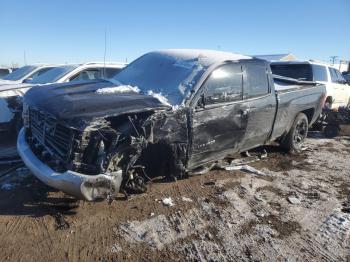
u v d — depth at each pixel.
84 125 3.59
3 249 3.38
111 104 3.96
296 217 4.41
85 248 3.48
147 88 4.90
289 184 5.51
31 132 4.86
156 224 3.99
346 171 6.34
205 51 5.69
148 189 4.82
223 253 3.55
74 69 8.00
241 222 4.18
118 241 3.62
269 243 3.79
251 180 5.54
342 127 10.82
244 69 5.41
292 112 6.63
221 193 4.94
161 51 5.90
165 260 3.38
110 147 3.74
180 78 4.84
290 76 10.70
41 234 3.66
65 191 3.67
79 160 3.68
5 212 4.03
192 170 5.29
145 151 4.32
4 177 4.98
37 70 9.20
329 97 10.87
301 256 3.60
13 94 6.89
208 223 4.10
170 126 4.24
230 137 5.18
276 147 7.54
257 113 5.57
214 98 4.82
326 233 4.07
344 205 4.86
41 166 3.95
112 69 8.56
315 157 7.13
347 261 3.58
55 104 4.04
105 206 4.29
